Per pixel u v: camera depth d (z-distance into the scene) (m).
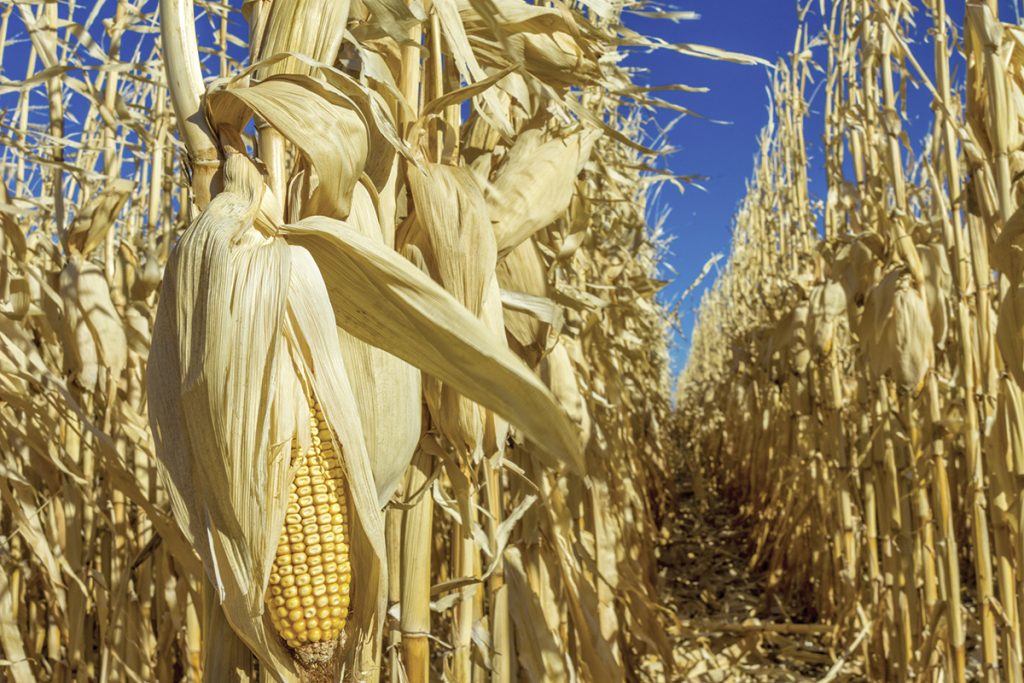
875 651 4.67
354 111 1.52
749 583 7.21
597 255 4.60
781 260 7.81
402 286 1.40
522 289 2.38
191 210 1.86
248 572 1.24
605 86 2.49
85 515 2.84
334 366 1.37
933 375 3.54
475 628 2.45
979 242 2.90
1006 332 2.34
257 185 1.42
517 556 2.78
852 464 5.00
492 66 2.30
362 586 1.45
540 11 2.12
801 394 6.17
